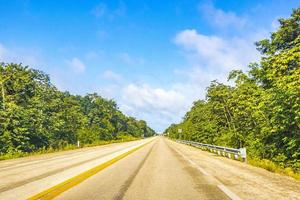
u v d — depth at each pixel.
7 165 18.94
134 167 16.73
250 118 35.78
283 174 14.62
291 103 20.05
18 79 54.28
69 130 73.56
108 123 121.56
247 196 8.59
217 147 32.97
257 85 38.59
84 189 9.68
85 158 23.97
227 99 46.62
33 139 48.12
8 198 8.19
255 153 25.77
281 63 26.83
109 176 12.91
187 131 87.75
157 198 8.27
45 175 13.18
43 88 64.44
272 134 23.11
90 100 130.88
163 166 17.39
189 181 11.51
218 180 11.84
